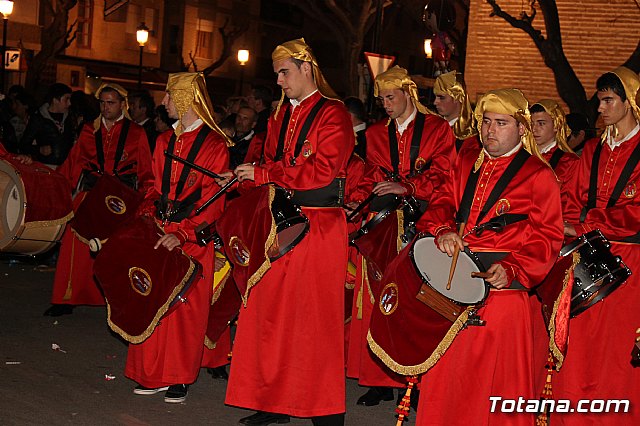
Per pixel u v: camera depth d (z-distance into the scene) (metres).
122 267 6.58
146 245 6.55
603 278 5.60
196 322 6.78
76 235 8.80
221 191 6.40
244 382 6.23
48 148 11.18
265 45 49.44
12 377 7.05
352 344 7.44
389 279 5.09
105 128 9.02
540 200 5.09
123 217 8.70
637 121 5.90
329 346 6.14
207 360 7.38
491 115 5.12
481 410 5.11
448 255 5.11
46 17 36.44
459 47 25.67
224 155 6.78
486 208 5.16
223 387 7.29
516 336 5.14
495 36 18.98
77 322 9.06
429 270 4.98
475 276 4.91
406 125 7.32
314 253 6.08
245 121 10.17
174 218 6.73
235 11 46.59
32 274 11.32
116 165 8.97
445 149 7.25
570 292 5.50
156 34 42.84
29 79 34.41
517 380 5.14
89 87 9.60
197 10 44.25
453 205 5.36
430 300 4.86
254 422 6.31
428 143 7.24
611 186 5.94
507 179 5.14
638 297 5.88
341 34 28.41
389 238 7.01
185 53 43.94
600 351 5.90
